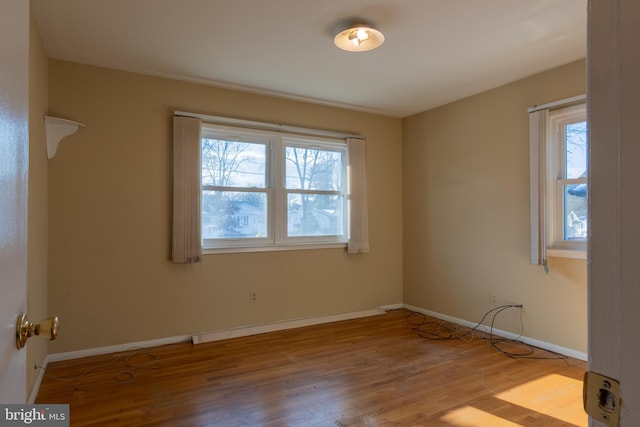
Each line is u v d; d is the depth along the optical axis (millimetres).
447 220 4375
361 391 2568
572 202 3297
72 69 3217
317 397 2480
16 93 779
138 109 3467
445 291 4395
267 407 2352
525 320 3572
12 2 744
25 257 877
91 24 2621
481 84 3775
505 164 3768
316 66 3344
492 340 3641
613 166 481
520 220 3633
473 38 2846
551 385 2658
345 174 4613
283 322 4105
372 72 3477
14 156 765
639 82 452
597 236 502
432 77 3598
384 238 4848
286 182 4242
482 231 3988
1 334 676
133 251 3416
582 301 3166
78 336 3193
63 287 3145
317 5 2412
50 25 2627
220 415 2254
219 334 3703
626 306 467
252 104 4008
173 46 2965
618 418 475
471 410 2318
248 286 3941
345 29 2688
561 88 3328
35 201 2539
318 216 4449
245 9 2451
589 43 518
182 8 2436
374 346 3471
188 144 3598
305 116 4316
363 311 4609
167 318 3545
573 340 3211
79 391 2557
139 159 3457
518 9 2461
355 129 4652
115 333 3330
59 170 3143
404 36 2812
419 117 4742
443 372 2883
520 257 3629
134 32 2742
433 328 4051
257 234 4059
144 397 2471
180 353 3279
